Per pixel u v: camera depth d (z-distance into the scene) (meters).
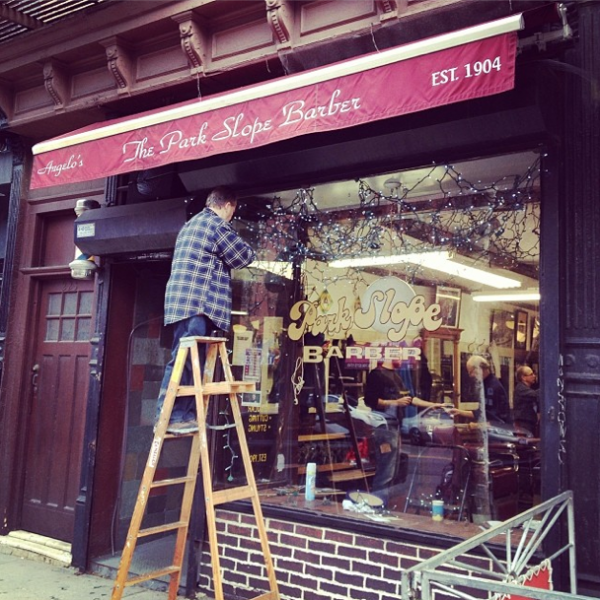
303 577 4.11
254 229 4.91
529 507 3.63
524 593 1.84
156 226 4.86
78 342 5.87
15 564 5.29
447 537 3.64
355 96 3.39
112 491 5.34
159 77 5.08
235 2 4.55
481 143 3.72
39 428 6.00
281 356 4.82
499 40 3.01
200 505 4.59
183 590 4.55
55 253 6.20
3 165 6.54
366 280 4.52
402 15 3.84
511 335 3.83
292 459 4.69
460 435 4.08
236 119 3.81
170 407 3.39
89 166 4.47
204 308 3.67
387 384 4.44
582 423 3.30
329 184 4.49
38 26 5.36
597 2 3.55
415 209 4.24
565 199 3.50
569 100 3.56
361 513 4.18
